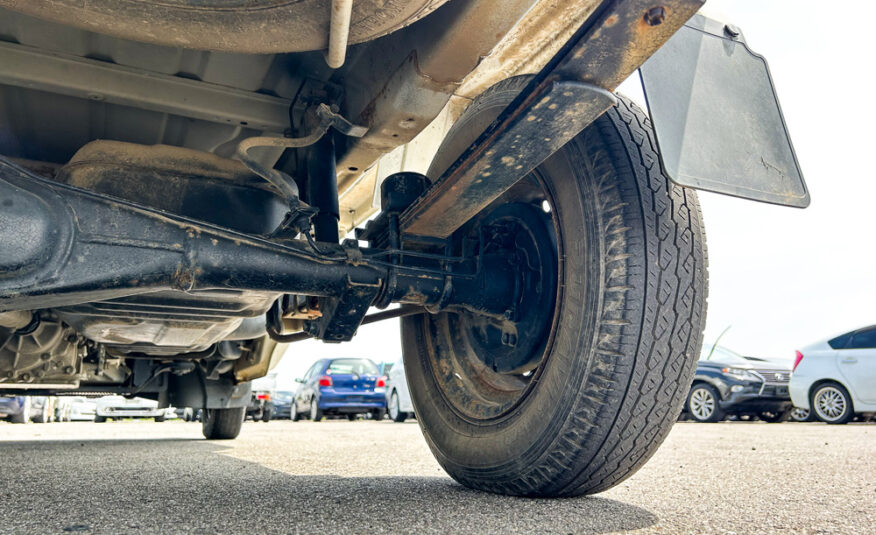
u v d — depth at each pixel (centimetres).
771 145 114
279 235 129
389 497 141
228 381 364
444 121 199
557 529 108
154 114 170
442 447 167
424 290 142
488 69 180
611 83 99
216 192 147
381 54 144
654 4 82
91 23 96
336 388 1078
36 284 94
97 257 99
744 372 703
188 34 98
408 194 150
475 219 162
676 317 126
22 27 135
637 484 170
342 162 175
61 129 175
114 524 110
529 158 114
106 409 1182
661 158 101
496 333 168
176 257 107
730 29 118
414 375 189
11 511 123
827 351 655
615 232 127
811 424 652
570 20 158
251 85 161
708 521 117
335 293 128
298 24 95
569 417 127
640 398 125
